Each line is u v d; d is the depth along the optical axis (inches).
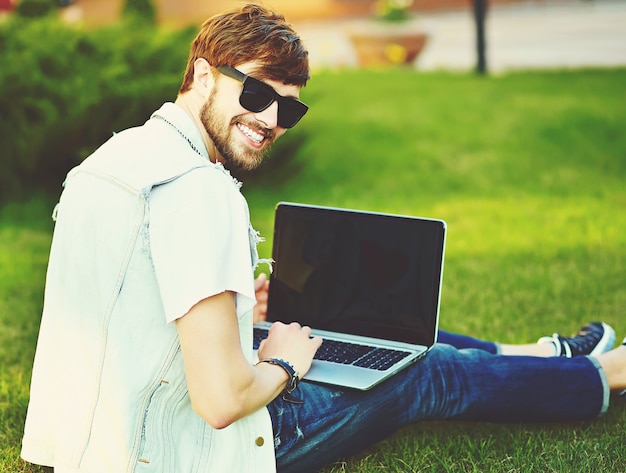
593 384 116.2
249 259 88.7
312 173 298.7
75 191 92.5
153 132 94.0
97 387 90.3
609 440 119.0
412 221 122.6
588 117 342.3
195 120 96.4
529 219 246.4
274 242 129.0
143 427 90.1
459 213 255.8
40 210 266.5
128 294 88.9
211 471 92.0
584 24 610.5
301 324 126.8
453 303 181.8
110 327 89.3
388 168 304.5
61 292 93.8
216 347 85.1
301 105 97.0
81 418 91.5
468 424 127.6
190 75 96.6
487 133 334.3
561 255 213.3
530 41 562.6
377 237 124.2
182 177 88.4
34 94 270.7
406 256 122.5
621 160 303.1
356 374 107.4
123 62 281.0
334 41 642.2
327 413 103.8
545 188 278.7
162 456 90.6
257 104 93.5
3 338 168.6
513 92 387.2
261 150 97.4
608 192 271.1
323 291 126.3
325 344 119.0
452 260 212.4
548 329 164.7
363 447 109.7
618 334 161.0
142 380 89.6
